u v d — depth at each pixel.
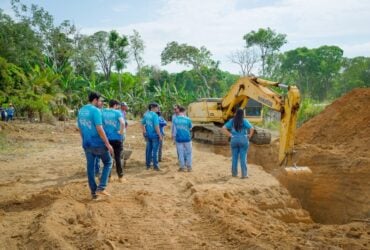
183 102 50.44
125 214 6.84
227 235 5.84
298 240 5.70
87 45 63.84
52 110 39.62
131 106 53.12
